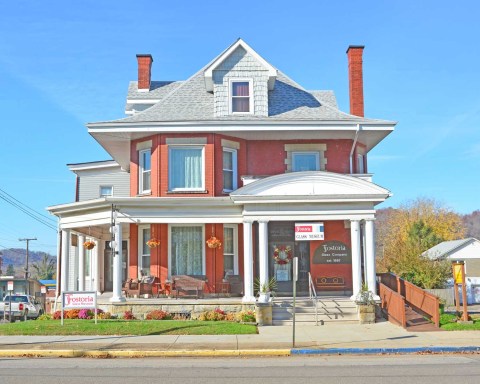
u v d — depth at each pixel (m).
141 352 14.84
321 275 24.45
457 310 21.02
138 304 21.84
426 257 30.61
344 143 25.53
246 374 11.77
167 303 21.80
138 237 24.50
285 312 21.25
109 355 14.78
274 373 11.89
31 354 14.92
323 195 21.81
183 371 12.23
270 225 24.62
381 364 13.14
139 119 24.36
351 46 27.27
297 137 25.34
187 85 26.69
